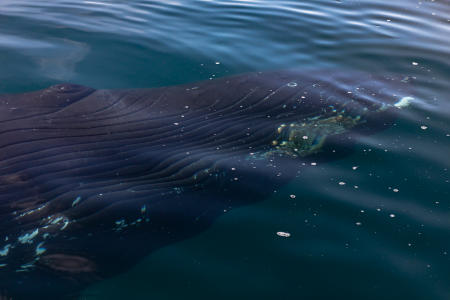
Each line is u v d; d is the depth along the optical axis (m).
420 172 5.18
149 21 10.18
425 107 6.55
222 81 6.79
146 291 3.73
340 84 6.91
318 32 9.83
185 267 3.95
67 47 8.70
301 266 3.97
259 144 5.49
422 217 4.52
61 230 4.18
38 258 3.95
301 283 3.80
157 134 5.46
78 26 9.70
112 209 4.42
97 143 5.16
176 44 9.04
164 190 4.69
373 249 4.14
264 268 3.95
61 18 10.10
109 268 3.91
